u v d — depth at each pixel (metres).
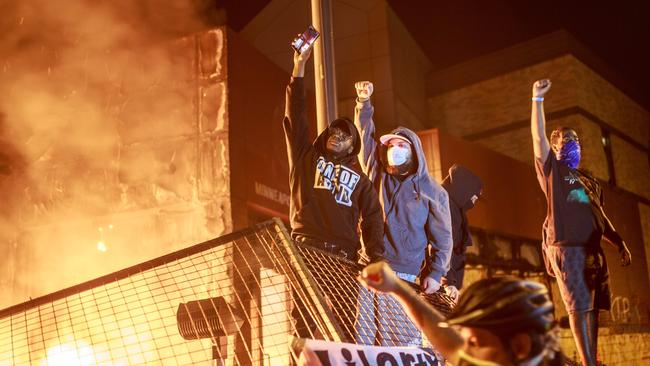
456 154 11.65
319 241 4.39
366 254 4.46
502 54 16.55
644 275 17.12
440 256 4.76
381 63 13.55
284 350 3.97
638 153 18.30
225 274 5.97
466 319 1.55
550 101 15.88
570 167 4.57
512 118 16.19
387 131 13.23
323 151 4.65
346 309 4.07
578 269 4.23
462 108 16.81
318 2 7.00
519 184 13.67
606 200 15.89
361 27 13.80
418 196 4.73
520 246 13.53
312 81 12.70
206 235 7.85
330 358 2.50
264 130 8.82
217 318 3.88
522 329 1.51
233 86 8.27
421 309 1.89
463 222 5.90
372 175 5.03
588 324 4.18
